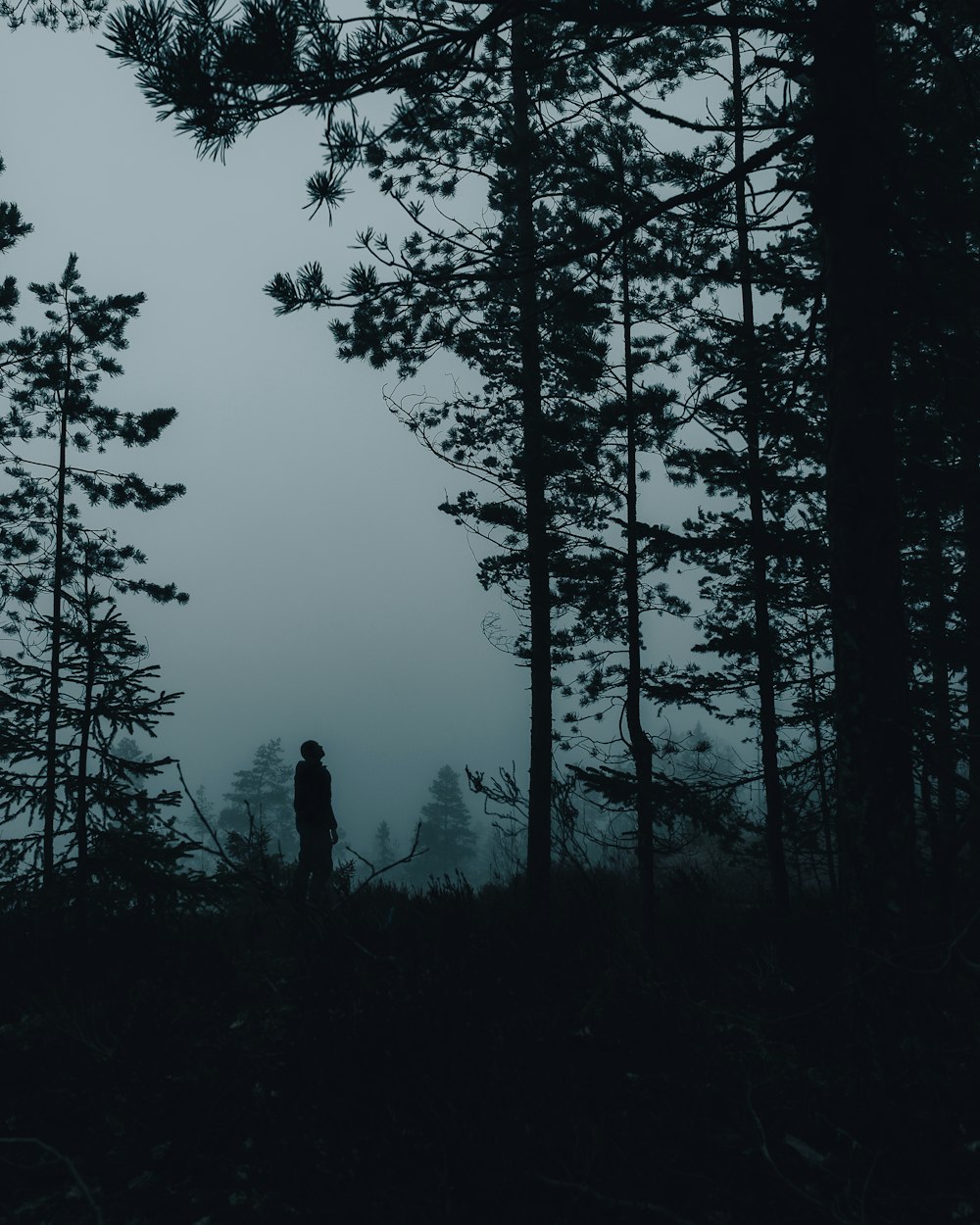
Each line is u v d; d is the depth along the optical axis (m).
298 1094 3.82
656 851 10.08
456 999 4.39
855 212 4.83
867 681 4.48
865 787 4.42
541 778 10.36
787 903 10.89
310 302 5.21
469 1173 3.18
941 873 4.23
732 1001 5.42
